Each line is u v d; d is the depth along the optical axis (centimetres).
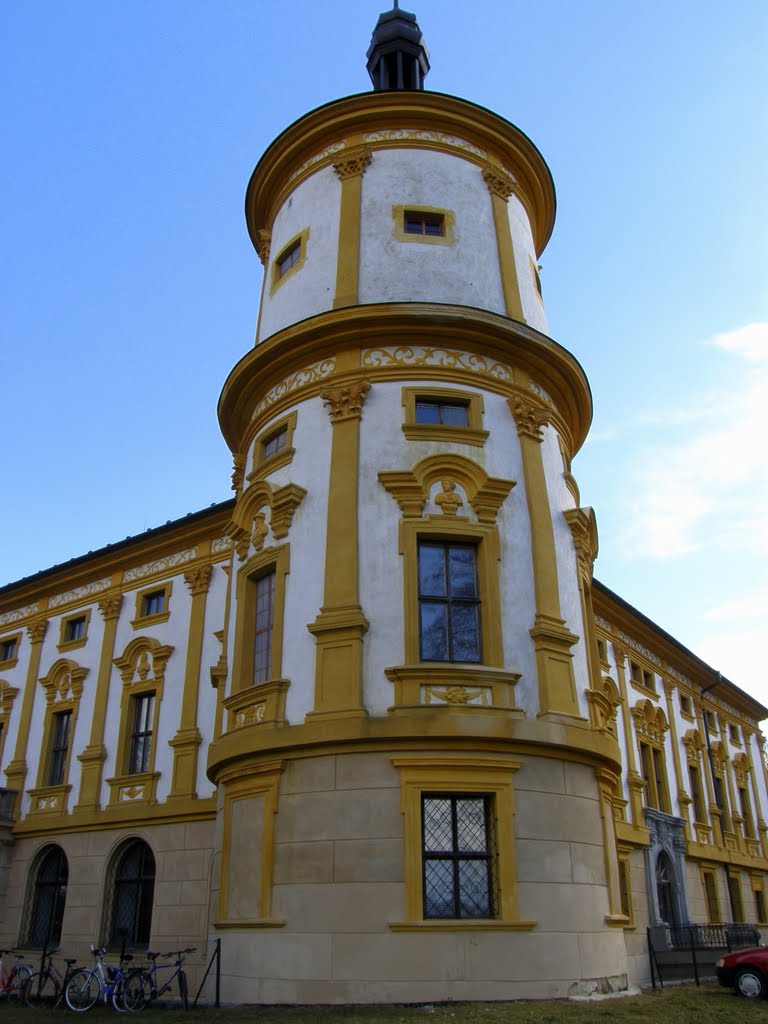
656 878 2897
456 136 2195
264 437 1958
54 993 2384
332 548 1686
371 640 1598
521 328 1897
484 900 1455
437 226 2077
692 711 3844
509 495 1772
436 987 1360
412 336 1864
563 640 1695
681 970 2352
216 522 2738
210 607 2677
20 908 2681
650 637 3459
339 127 2186
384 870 1429
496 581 1677
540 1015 1254
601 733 1716
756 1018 1401
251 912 1519
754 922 3844
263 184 2347
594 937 1509
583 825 1574
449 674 1562
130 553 2947
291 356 1927
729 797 3962
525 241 2241
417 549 1683
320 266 2056
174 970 2195
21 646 3212
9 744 3030
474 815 1500
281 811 1539
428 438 1772
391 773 1485
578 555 1888
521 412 1862
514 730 1525
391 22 2725
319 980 1394
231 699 1744
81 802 2669
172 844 2409
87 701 2855
